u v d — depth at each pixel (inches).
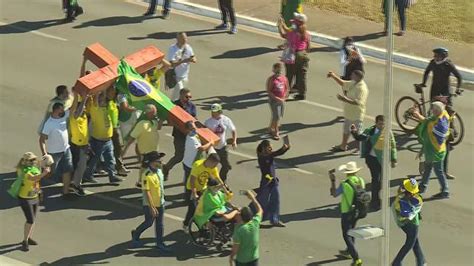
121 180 3289.9
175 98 3710.6
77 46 4281.5
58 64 4101.9
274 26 4594.0
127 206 3157.0
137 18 4596.5
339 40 4485.7
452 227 3154.5
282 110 3587.6
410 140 3690.9
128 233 3011.8
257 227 2637.8
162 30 4488.2
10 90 3850.9
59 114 3105.3
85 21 4530.0
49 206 3132.4
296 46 3873.0
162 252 2915.8
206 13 4687.5
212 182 2915.8
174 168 3388.3
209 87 3988.7
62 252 2896.2
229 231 2915.8
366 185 3346.5
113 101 3208.7
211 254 2918.3
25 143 3481.8
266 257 2918.3
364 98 3476.9
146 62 3390.7
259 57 4293.8
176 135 3225.9
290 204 3221.0
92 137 3203.7
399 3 4500.5
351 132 3196.4
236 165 3427.7
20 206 2974.9
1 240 2938.0
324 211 3186.5
